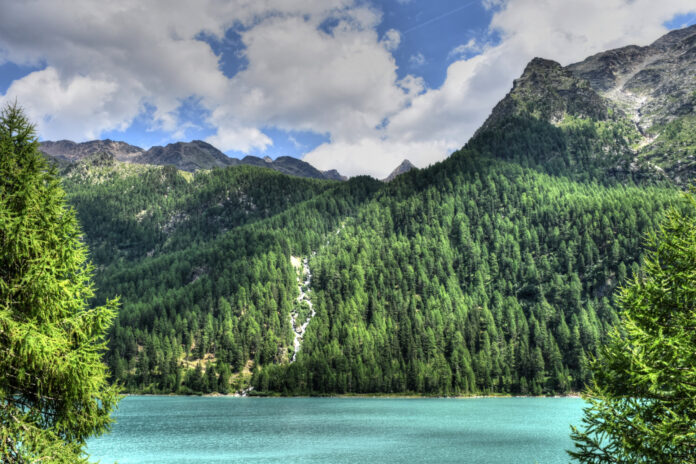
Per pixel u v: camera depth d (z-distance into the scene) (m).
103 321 18.61
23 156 18.78
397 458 83.12
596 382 20.58
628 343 20.25
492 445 95.94
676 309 20.59
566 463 76.88
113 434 112.75
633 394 19.81
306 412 161.12
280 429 120.44
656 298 20.58
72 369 17.05
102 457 84.94
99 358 18.42
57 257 18.17
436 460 80.75
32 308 17.36
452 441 100.94
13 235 16.97
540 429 117.81
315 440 103.44
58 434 17.67
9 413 16.50
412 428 121.25
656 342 18.73
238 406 181.62
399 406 180.50
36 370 16.78
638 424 18.34
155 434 112.69
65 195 19.08
